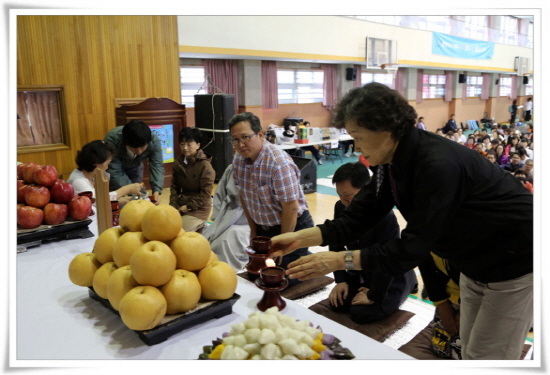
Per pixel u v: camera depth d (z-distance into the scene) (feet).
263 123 31.68
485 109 58.34
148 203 4.01
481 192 3.65
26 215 5.47
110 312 3.87
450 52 42.57
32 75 15.75
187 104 26.73
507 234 3.76
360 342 3.29
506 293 3.91
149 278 3.29
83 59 16.94
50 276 4.70
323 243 4.48
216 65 27.68
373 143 3.61
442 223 3.42
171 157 18.98
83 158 7.84
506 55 52.11
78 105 17.03
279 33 26.94
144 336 3.26
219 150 19.52
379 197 4.43
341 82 36.35
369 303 6.82
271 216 7.46
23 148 15.80
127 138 9.97
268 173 7.00
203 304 3.59
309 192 20.10
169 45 19.44
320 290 8.53
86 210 5.89
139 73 18.65
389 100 3.42
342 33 31.32
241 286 4.34
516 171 14.89
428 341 6.38
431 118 47.88
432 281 5.53
